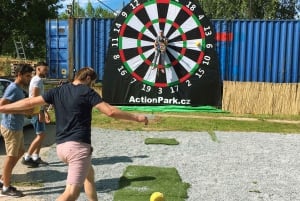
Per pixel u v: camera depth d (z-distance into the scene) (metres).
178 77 14.02
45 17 34.03
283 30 14.70
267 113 13.86
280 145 9.25
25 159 7.15
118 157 7.92
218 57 14.52
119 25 13.98
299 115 13.71
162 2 13.86
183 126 11.36
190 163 7.57
